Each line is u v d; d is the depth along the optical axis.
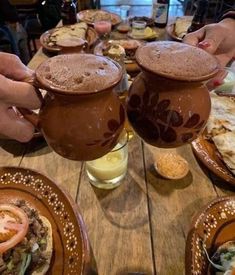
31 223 0.36
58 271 0.33
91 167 0.43
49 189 0.40
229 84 0.65
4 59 0.24
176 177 0.46
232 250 0.34
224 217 0.37
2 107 0.24
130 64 0.66
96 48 0.79
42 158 0.49
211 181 0.46
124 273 0.34
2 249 0.33
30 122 0.25
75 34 0.89
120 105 0.25
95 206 0.42
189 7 2.39
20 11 1.54
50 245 0.35
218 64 0.23
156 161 0.49
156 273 0.34
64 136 0.23
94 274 0.34
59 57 0.24
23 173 0.42
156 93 0.24
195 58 0.23
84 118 0.22
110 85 0.21
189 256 0.32
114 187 0.45
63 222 0.37
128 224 0.39
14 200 0.40
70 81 0.21
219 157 0.48
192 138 0.26
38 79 0.21
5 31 1.20
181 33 0.92
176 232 0.39
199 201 0.43
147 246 0.37
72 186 0.45
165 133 0.25
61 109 0.22
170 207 0.42
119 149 0.44
